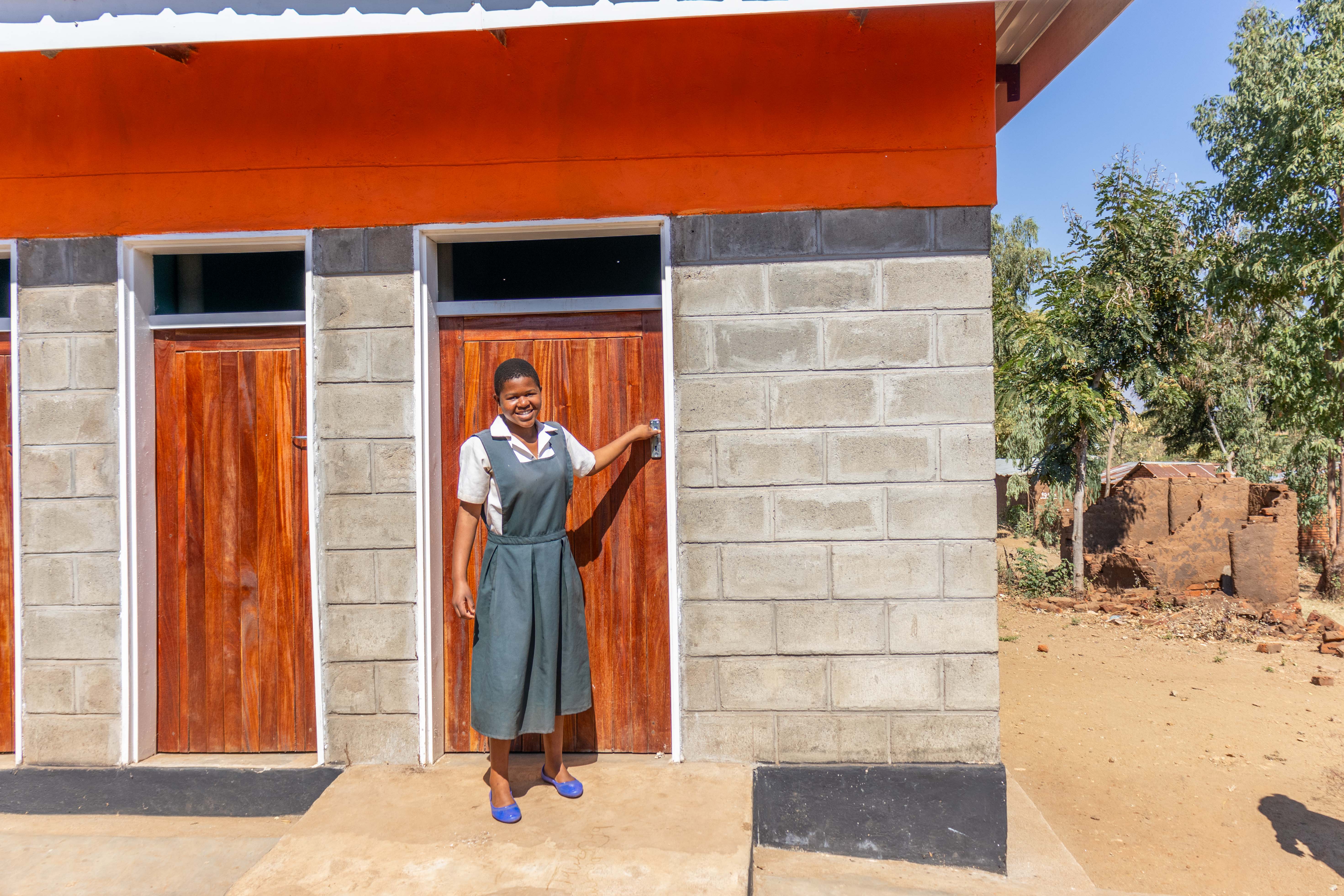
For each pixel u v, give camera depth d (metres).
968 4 2.78
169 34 2.83
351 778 3.26
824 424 3.27
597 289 3.77
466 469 2.88
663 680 3.45
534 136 3.34
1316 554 14.15
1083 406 10.22
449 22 2.76
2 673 3.65
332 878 2.61
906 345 3.25
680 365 3.30
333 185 3.39
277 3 2.87
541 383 3.51
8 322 3.67
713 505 3.30
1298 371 12.09
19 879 2.92
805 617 3.27
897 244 3.25
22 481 3.49
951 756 3.24
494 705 2.85
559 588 2.98
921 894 2.98
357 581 3.38
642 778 3.21
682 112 3.30
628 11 2.73
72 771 3.43
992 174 3.22
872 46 3.25
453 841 2.79
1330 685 6.71
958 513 3.23
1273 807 4.35
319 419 3.40
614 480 3.46
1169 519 11.55
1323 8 13.11
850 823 3.23
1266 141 13.16
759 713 3.29
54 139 3.47
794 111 3.28
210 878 2.93
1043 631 8.89
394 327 3.38
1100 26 3.16
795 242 3.28
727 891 2.52
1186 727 5.66
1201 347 11.02
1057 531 16.81
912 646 3.25
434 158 3.36
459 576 2.91
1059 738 5.43
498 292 3.79
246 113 3.41
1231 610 9.36
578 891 2.53
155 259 3.71
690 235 3.30
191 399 3.59
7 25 2.89
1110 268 10.75
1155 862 3.74
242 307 3.84
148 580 3.54
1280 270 12.63
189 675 3.59
